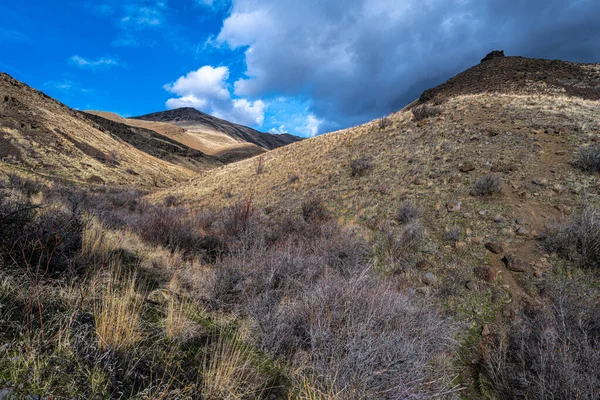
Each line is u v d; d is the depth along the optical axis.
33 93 64.69
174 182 62.19
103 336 2.19
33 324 2.13
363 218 9.87
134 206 18.62
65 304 2.56
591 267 5.51
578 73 36.31
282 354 3.09
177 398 1.98
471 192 9.34
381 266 6.86
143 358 2.28
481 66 45.88
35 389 1.64
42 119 51.69
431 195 10.03
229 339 3.12
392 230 8.41
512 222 7.55
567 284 5.29
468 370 3.90
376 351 2.49
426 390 2.59
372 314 3.12
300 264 5.27
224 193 20.95
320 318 3.16
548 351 3.35
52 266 3.07
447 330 4.10
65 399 1.65
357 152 17.95
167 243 7.41
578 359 3.29
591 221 6.00
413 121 19.86
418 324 3.56
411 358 2.58
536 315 4.60
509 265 6.04
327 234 8.30
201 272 5.34
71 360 1.92
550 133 12.52
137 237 7.09
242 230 8.48
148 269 4.73
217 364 2.52
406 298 4.16
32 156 39.91
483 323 4.89
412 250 7.25
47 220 3.42
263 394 2.42
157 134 169.12
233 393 2.22
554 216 7.40
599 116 13.80
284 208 12.96
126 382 1.97
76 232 3.86
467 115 17.67
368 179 13.19
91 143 55.62
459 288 5.75
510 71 39.50
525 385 3.26
